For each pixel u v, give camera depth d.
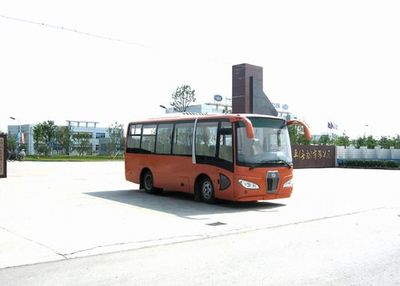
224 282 5.82
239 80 43.12
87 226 9.80
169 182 15.20
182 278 6.02
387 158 46.00
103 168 33.25
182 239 8.63
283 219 11.09
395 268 6.46
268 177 12.97
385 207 13.38
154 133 16.03
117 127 79.94
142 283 5.81
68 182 20.66
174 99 51.84
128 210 12.23
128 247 7.94
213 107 68.06
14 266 6.70
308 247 7.89
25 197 14.73
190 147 14.34
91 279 6.01
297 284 5.72
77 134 79.81
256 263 6.78
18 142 71.06
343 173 31.31
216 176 13.32
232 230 9.61
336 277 6.02
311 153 40.19
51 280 5.97
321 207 13.33
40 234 8.93
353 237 8.79
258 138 13.06
